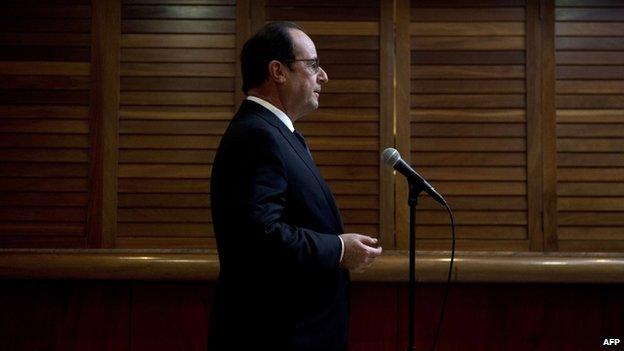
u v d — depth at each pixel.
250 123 1.30
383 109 2.43
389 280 2.27
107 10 2.43
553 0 2.45
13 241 2.39
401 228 2.41
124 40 2.43
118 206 2.40
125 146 2.42
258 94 1.43
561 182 2.42
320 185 1.34
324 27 2.44
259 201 1.18
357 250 1.25
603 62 2.44
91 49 2.42
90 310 2.35
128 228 2.40
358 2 2.45
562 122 2.43
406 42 2.44
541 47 2.44
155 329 2.35
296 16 2.44
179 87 2.43
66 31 2.43
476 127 2.43
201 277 2.28
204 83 2.43
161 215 2.40
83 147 2.41
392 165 1.50
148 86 2.43
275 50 1.40
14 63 2.41
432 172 2.43
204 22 2.44
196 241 2.40
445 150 2.43
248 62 1.44
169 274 2.27
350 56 2.44
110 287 2.35
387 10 2.44
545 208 2.42
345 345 1.34
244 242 1.18
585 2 2.45
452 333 2.35
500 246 2.41
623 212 2.42
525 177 2.42
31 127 2.41
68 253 2.29
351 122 2.43
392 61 2.44
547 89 2.44
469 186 2.42
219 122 2.43
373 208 2.42
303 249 1.18
